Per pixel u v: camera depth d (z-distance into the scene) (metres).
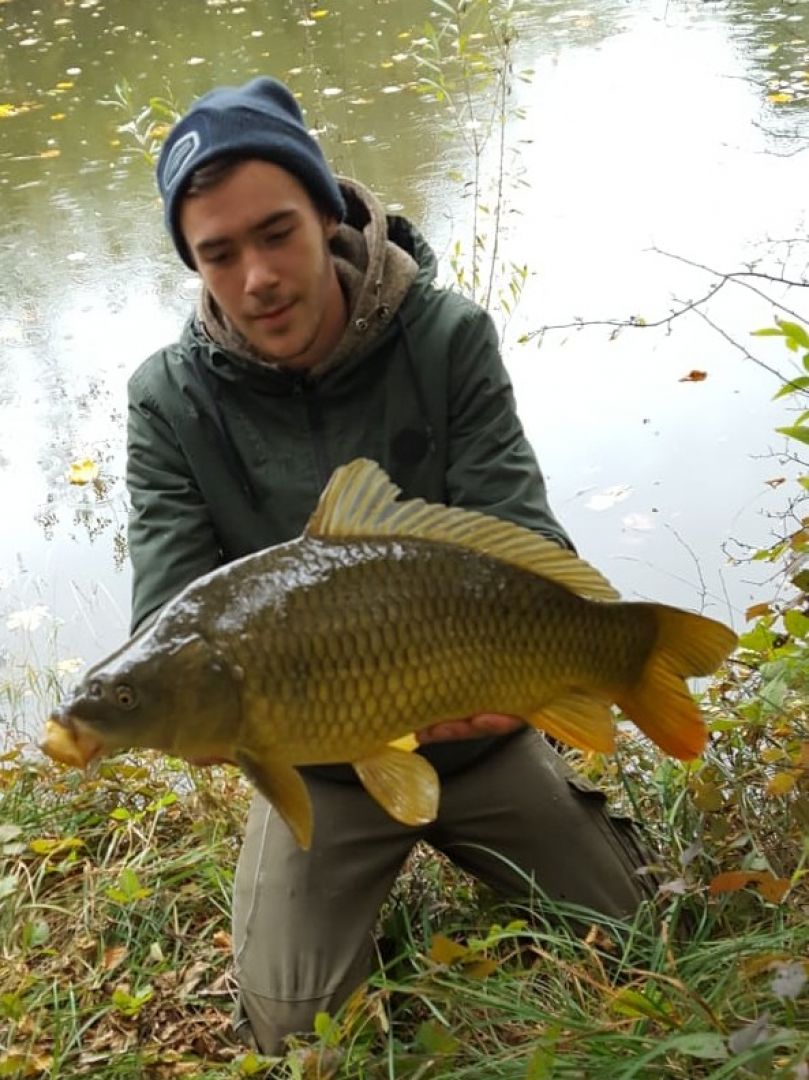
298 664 0.98
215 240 1.23
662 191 3.12
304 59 4.36
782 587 1.70
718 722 1.40
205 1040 1.30
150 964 1.40
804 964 1.04
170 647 0.97
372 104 3.84
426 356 1.34
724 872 1.35
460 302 1.37
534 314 2.67
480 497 1.33
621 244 2.90
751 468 2.20
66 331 2.96
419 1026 1.23
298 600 0.99
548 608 1.04
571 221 3.03
